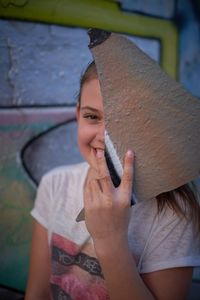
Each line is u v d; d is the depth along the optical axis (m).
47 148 1.77
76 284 1.00
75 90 1.76
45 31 1.65
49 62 1.69
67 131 1.80
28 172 1.74
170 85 0.77
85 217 0.81
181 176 0.78
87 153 0.92
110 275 0.80
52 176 1.16
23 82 1.66
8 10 1.56
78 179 1.09
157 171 0.78
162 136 0.77
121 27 1.75
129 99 0.77
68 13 1.68
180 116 0.77
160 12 1.83
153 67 0.77
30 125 1.71
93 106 0.87
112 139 0.78
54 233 1.07
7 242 1.73
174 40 1.87
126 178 0.78
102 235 0.79
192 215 0.89
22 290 1.77
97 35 0.77
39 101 1.71
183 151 0.77
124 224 0.79
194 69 1.92
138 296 0.80
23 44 1.62
